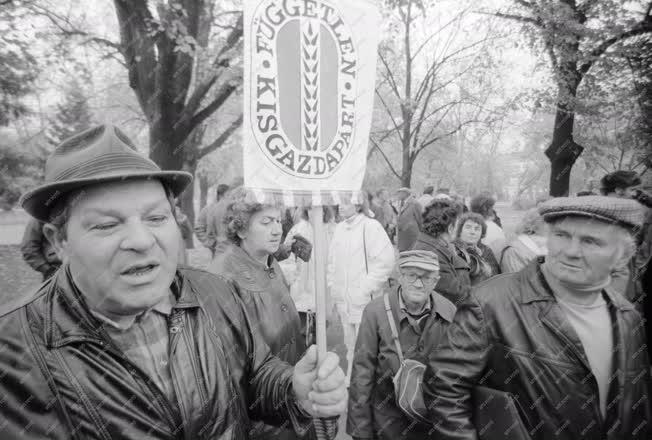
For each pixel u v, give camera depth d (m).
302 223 4.14
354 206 3.62
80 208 0.90
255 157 1.24
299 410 1.16
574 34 7.59
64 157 0.94
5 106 7.01
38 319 0.91
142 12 5.70
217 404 1.04
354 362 2.32
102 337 0.93
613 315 1.44
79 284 0.93
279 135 1.27
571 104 8.16
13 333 0.89
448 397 1.52
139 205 0.92
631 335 1.43
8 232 14.70
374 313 2.29
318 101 1.33
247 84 1.23
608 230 1.30
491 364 1.51
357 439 2.24
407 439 2.13
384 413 2.20
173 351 1.01
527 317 1.45
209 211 4.73
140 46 6.21
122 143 0.96
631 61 8.26
